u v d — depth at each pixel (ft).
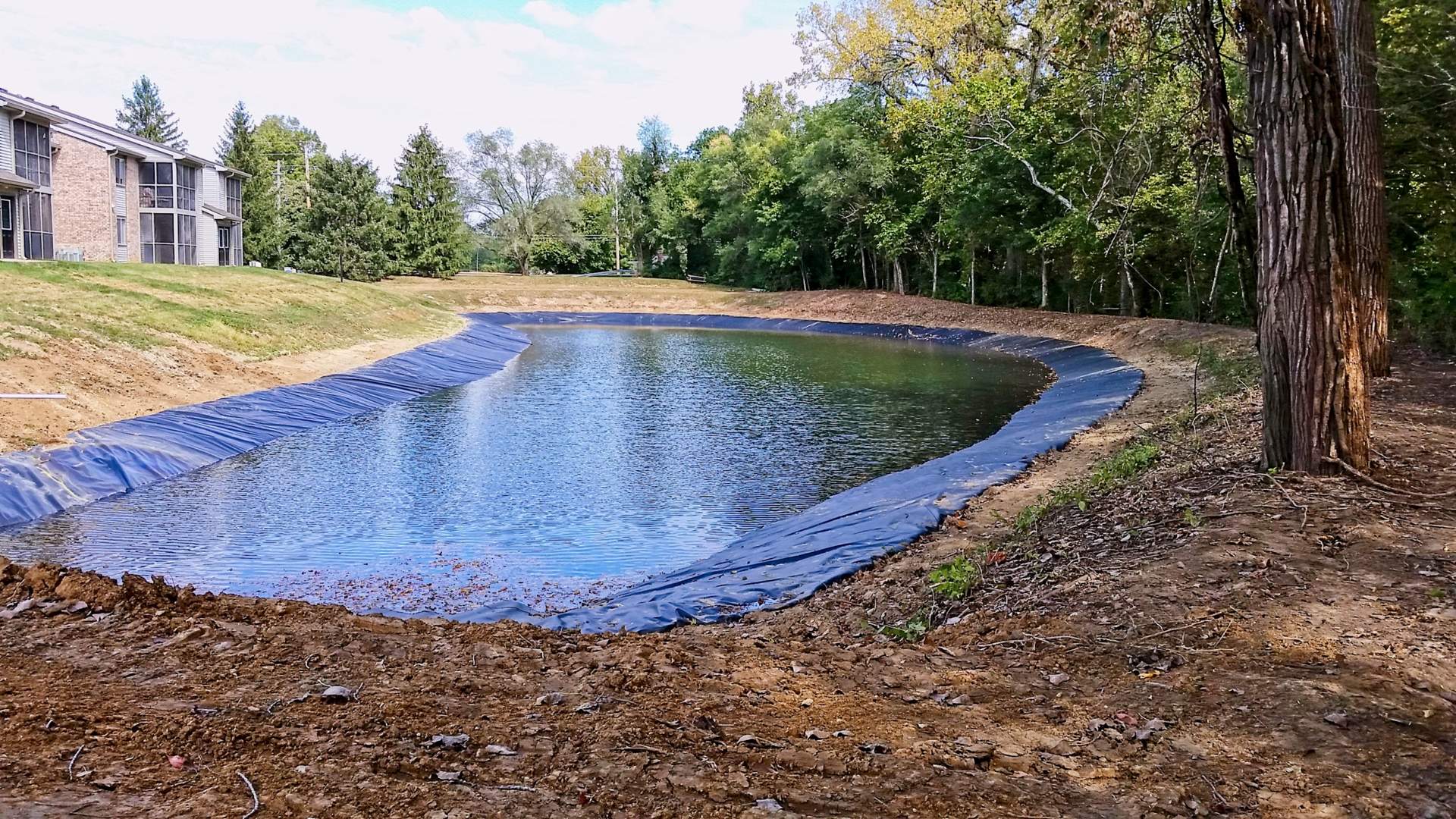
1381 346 44.24
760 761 10.94
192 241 138.72
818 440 55.26
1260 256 25.32
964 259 140.46
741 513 39.14
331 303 105.70
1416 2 47.60
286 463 48.80
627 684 13.82
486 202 236.84
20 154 99.50
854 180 149.07
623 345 120.78
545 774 10.29
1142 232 85.66
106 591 17.53
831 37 138.62
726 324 159.94
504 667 14.70
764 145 185.88
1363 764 11.19
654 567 32.19
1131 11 29.04
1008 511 32.22
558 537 35.81
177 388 57.98
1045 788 10.62
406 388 74.64
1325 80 23.48
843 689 14.49
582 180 274.16
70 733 10.83
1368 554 19.36
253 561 32.60
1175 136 50.26
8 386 48.06
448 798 9.50
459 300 171.94
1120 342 89.10
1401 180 55.72
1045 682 14.80
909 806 9.95
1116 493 28.48
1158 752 11.78
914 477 39.78
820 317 153.58
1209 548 20.52
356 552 33.78
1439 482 24.61
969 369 91.61
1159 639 16.16
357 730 11.31
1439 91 48.06
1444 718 12.41
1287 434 25.32
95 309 67.87
